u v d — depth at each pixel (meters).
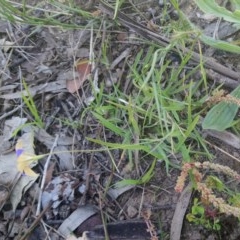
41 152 0.27
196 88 0.27
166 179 0.26
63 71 0.29
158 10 0.30
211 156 0.25
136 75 0.27
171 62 0.28
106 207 0.25
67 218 0.25
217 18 0.29
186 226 0.25
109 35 0.30
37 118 0.27
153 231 0.24
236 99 0.25
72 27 0.30
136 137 0.26
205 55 0.28
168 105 0.26
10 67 0.30
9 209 0.26
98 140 0.25
